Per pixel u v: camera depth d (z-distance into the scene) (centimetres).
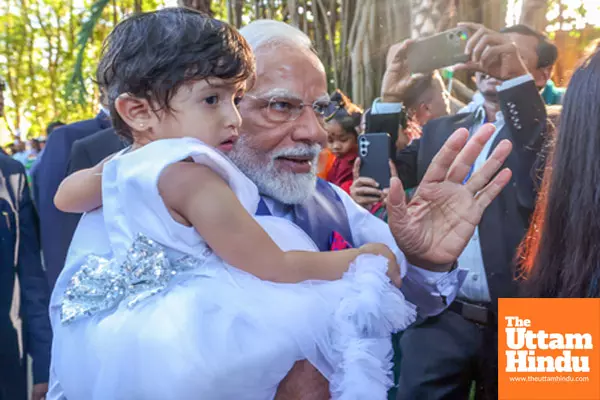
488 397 170
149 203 89
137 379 83
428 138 175
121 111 94
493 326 164
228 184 93
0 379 221
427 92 177
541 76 163
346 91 218
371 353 85
